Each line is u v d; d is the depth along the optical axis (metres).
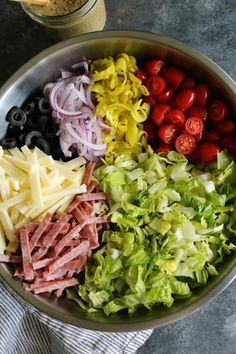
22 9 0.61
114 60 0.58
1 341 0.61
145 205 0.55
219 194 0.55
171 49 0.54
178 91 0.58
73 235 0.54
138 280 0.54
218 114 0.56
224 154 0.56
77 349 0.59
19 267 0.55
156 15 0.62
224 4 0.61
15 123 0.56
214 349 0.61
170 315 0.51
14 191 0.55
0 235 0.55
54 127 0.57
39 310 0.54
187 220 0.54
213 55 0.61
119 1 0.62
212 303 0.61
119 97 0.57
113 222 0.55
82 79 0.57
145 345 0.62
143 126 0.57
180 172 0.56
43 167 0.55
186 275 0.54
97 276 0.54
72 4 0.54
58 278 0.55
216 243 0.55
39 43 0.62
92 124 0.57
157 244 0.55
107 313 0.54
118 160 0.56
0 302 0.60
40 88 0.58
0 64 0.62
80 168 0.57
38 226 0.54
